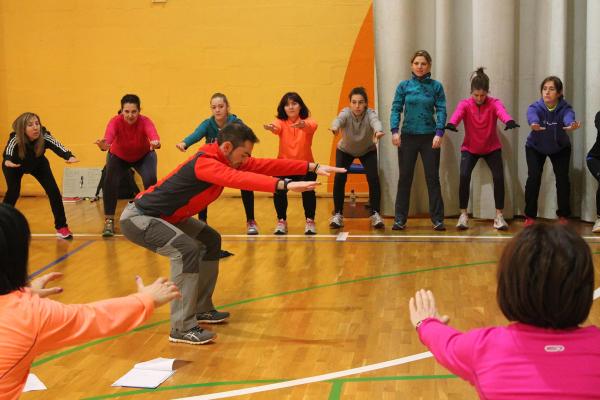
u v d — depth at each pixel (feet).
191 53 29.27
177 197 13.92
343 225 24.26
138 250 21.58
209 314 15.16
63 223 23.29
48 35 29.76
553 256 5.28
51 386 12.09
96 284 18.10
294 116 22.71
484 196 24.47
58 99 30.07
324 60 28.68
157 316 15.75
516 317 5.48
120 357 13.38
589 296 5.36
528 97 24.44
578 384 5.29
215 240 15.05
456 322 14.83
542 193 24.35
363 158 23.72
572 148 24.21
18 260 6.44
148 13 29.22
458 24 24.48
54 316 6.34
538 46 23.99
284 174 14.25
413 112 22.99
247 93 29.22
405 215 23.44
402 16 24.18
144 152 23.47
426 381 11.93
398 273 18.51
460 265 19.12
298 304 16.29
